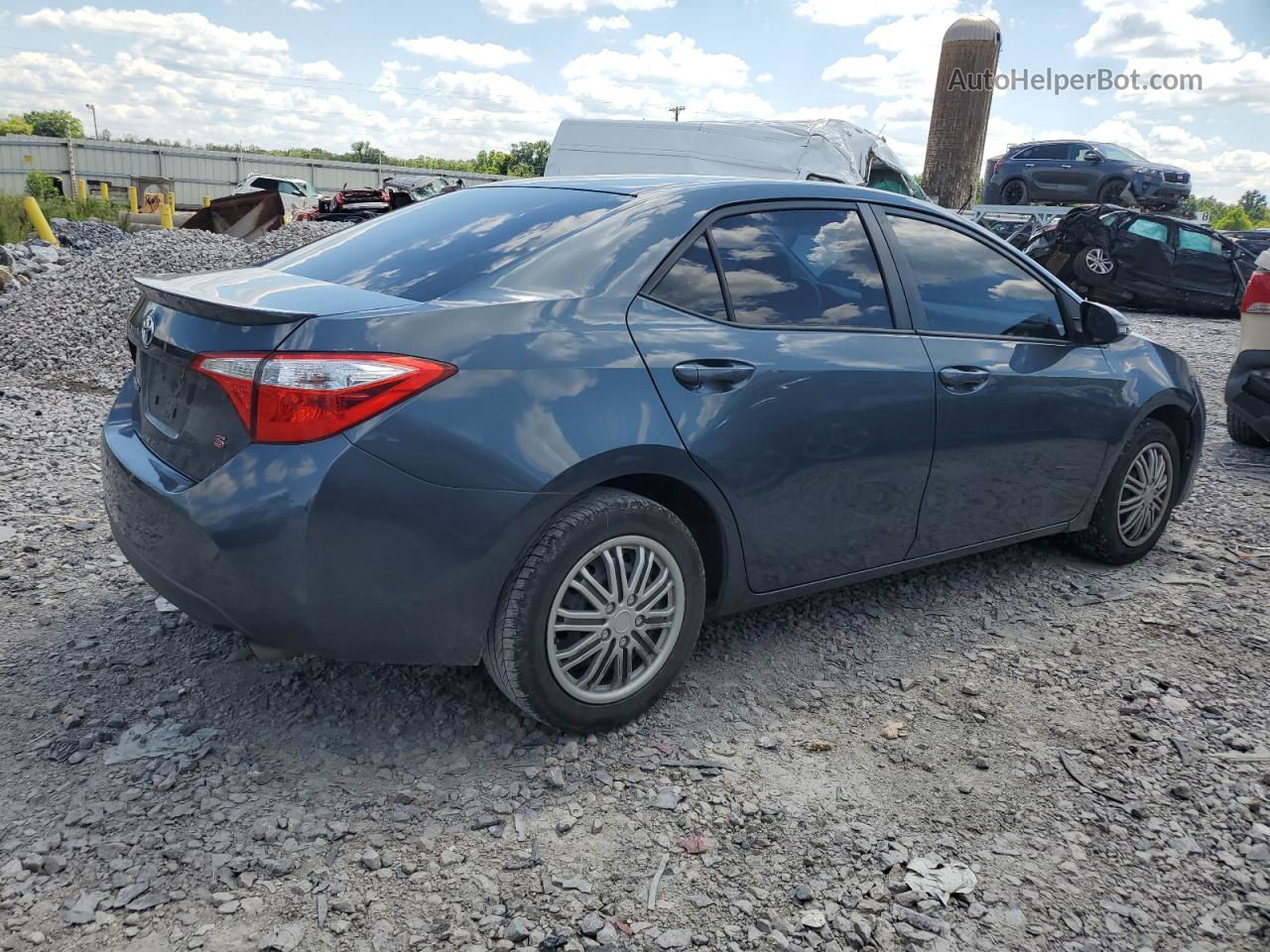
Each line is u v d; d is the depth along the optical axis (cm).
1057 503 408
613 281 290
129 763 275
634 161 1543
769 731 301
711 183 329
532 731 296
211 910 221
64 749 280
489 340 262
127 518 281
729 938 217
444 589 258
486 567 261
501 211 325
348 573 248
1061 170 2284
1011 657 354
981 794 272
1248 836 256
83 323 919
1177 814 265
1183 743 298
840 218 348
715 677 333
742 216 324
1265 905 232
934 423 348
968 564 443
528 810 260
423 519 251
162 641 346
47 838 242
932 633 373
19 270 1317
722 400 295
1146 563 451
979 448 366
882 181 1692
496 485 256
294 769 275
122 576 399
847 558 342
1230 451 681
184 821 251
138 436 297
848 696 324
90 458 564
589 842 248
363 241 333
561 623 276
